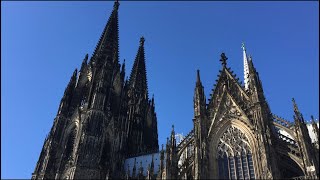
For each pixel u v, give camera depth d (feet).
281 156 304.30
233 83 370.12
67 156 402.72
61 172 383.86
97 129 409.90
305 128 299.17
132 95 543.80
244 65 496.23
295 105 314.35
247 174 306.96
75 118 434.71
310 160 278.26
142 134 517.96
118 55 532.73
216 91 369.09
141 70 613.11
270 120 325.01
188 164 326.65
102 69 479.41
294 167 299.17
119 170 418.10
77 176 367.25
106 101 451.12
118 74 505.25
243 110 341.21
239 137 329.31
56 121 428.15
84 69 495.41
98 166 382.83
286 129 315.58
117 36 557.74
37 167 391.65
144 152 463.42
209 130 339.16
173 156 326.44
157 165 423.64
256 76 361.92
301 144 290.97
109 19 578.25
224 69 383.24
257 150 310.04
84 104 451.94
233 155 321.32
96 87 452.35
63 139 417.69
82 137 395.96
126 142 469.98
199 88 370.12
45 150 405.18
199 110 348.59
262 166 294.05
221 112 349.82
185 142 349.20
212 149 328.08
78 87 472.44
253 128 324.80
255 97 340.80
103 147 414.00
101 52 514.27
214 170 314.55
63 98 451.53
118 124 453.99
